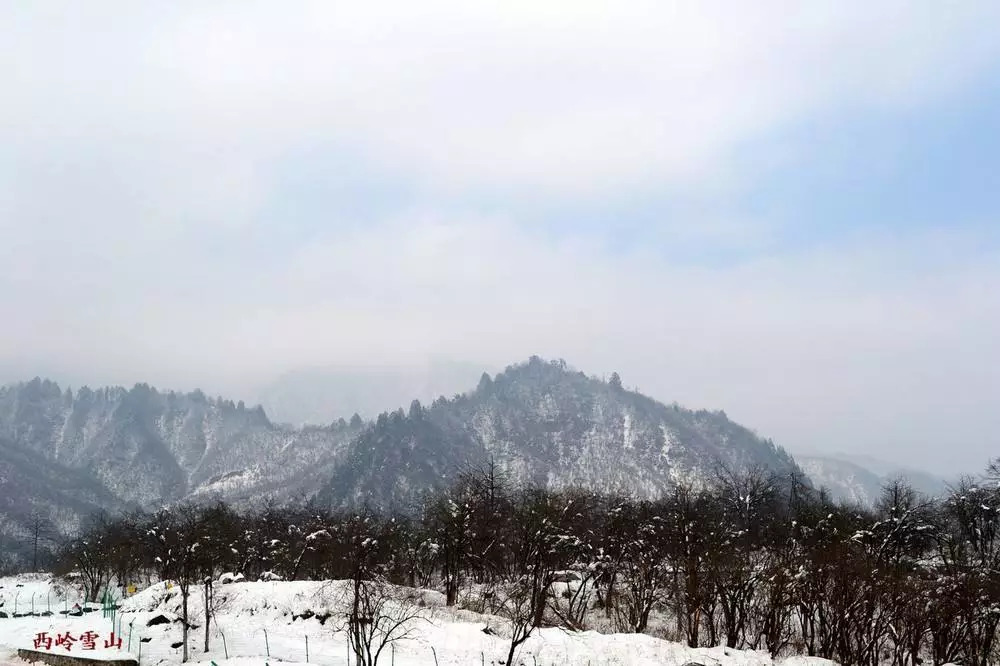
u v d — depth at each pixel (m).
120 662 38.62
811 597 49.66
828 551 56.16
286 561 82.06
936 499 83.81
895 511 71.19
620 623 58.00
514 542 69.56
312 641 45.53
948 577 51.12
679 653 44.00
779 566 51.12
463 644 44.22
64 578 88.00
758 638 51.81
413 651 42.94
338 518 89.94
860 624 49.41
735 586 51.03
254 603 53.16
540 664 41.69
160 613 50.53
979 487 79.44
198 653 42.62
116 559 78.94
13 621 51.19
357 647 37.06
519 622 42.91
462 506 67.88
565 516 65.31
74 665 38.84
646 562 60.16
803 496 92.50
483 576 73.12
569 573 63.69
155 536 73.00
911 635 47.72
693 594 49.91
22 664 39.88
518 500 81.88
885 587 47.91
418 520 91.50
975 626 49.34
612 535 66.62
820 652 49.47
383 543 70.56
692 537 58.53
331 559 66.50
